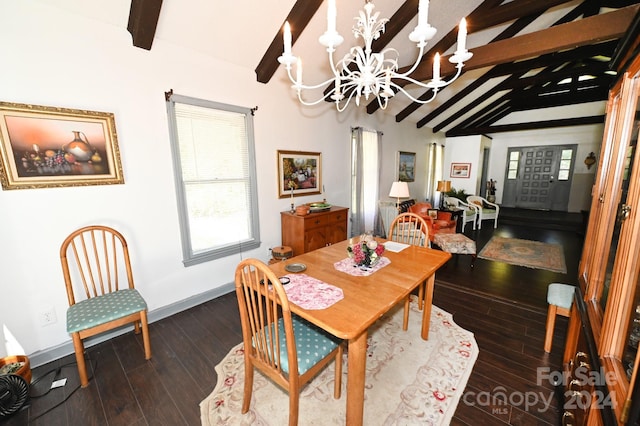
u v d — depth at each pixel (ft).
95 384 5.69
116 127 6.91
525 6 9.29
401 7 9.43
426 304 6.87
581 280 5.32
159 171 7.78
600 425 3.03
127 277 7.29
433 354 6.52
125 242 6.82
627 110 3.96
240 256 10.09
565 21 12.44
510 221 22.35
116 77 6.78
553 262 12.75
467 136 23.97
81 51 6.24
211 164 8.93
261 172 10.30
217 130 8.91
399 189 13.12
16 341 6.06
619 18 7.72
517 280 10.78
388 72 5.54
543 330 7.48
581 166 24.23
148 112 7.39
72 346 6.70
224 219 9.52
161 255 8.09
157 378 5.84
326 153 13.08
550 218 22.21
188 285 8.80
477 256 13.70
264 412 4.97
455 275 11.33
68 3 5.87
